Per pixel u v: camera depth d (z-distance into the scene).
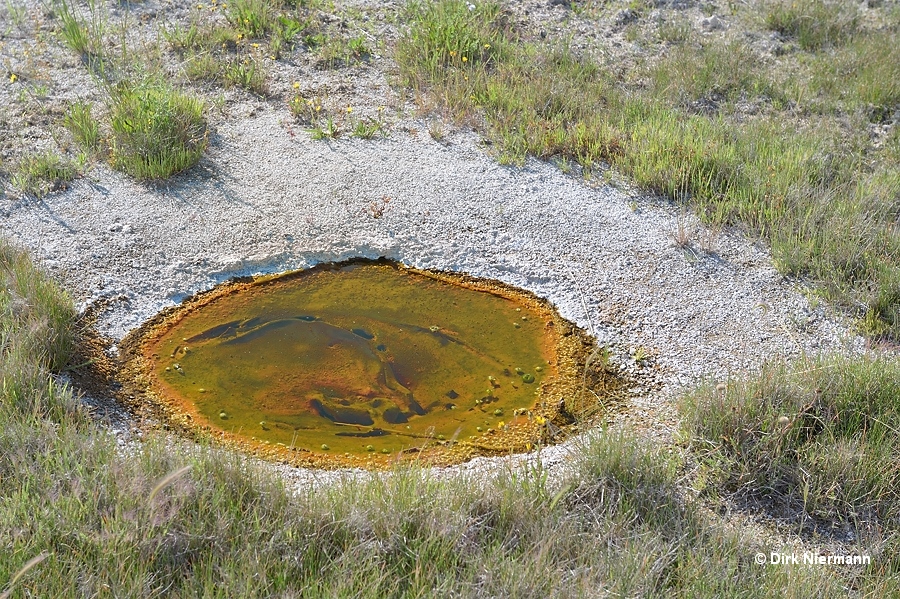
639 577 4.12
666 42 10.16
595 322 6.34
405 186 7.48
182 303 6.32
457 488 4.62
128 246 6.63
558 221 7.24
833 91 9.38
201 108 8.00
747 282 6.75
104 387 5.52
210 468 4.60
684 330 6.28
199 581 3.99
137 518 4.20
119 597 3.84
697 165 7.80
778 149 8.15
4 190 7.03
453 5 9.95
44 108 8.05
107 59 8.84
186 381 5.67
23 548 3.99
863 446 5.04
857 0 11.27
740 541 4.55
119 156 7.40
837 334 6.29
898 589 4.31
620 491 4.69
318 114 8.36
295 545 4.23
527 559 4.20
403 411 5.55
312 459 5.13
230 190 7.29
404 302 6.47
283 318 6.25
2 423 4.79
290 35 9.39
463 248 6.91
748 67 9.70
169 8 9.80
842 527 4.79
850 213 7.31
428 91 8.80
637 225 7.29
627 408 5.61
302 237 6.88
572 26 10.27
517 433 5.40
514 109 8.55
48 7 9.59
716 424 5.19
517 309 6.45
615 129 8.35
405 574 4.16
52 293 5.82
